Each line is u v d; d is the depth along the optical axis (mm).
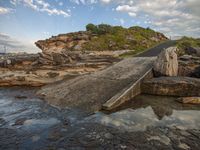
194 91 11352
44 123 8352
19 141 6781
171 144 6355
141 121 8289
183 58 19281
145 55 28953
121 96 10703
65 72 19375
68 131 7492
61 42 47219
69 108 10344
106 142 6562
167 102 10867
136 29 60125
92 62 22922
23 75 17766
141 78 12891
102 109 9930
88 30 52438
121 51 36844
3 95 13766
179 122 8117
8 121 8664
